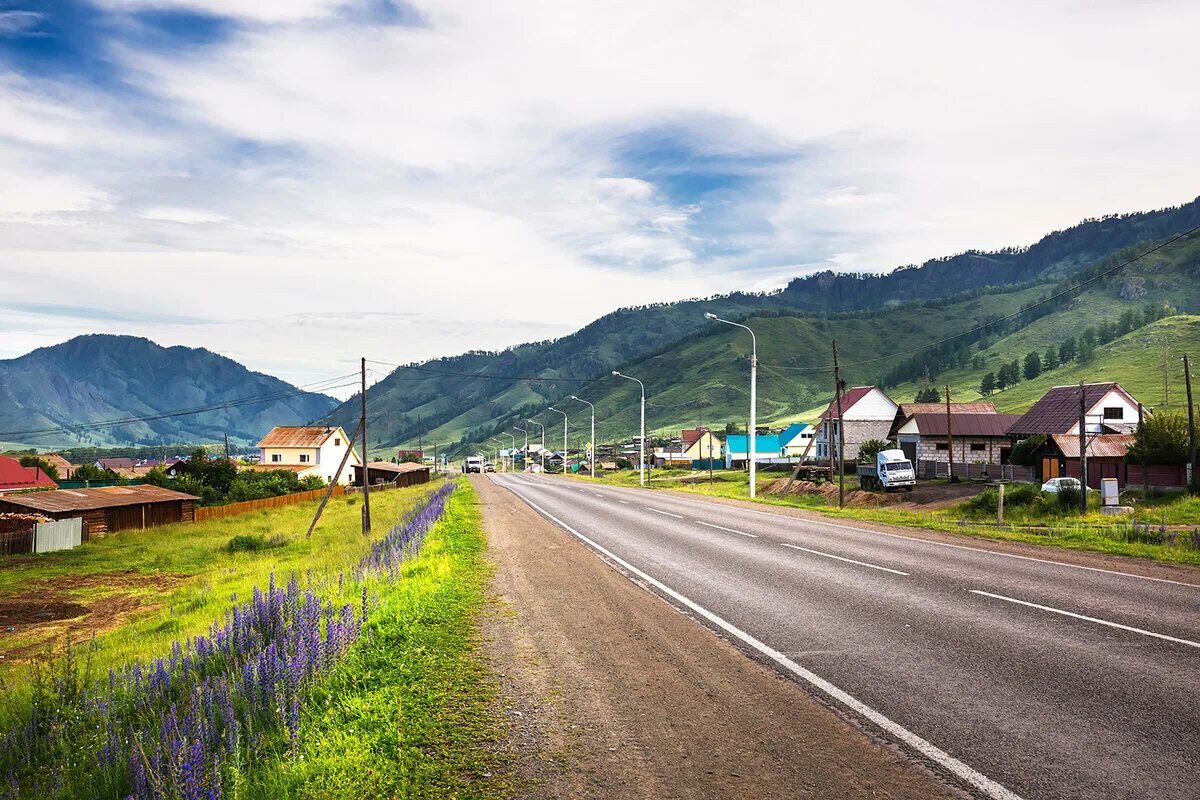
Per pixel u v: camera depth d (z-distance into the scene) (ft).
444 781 16.61
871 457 209.77
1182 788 15.49
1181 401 473.67
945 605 33.76
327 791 16.28
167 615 61.31
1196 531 58.80
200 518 161.99
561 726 19.75
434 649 27.63
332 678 23.79
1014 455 170.40
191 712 20.31
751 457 131.34
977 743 18.03
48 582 88.12
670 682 23.35
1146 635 27.84
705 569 46.34
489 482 238.07
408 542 62.34
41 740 22.98
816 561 48.42
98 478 256.32
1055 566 45.32
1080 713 19.81
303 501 206.59
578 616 33.37
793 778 16.37
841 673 23.82
